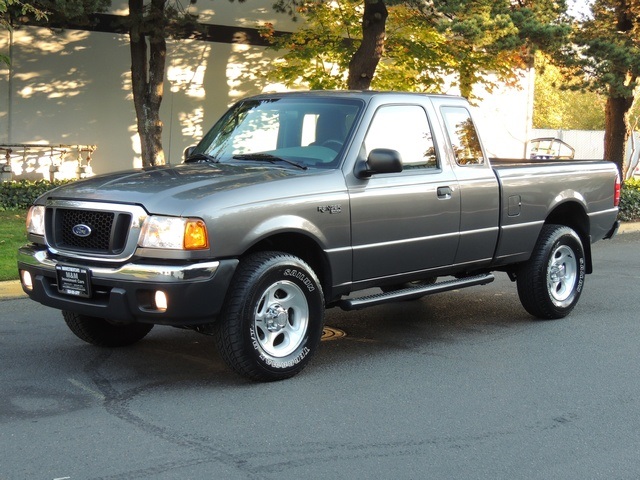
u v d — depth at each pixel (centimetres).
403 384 593
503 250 753
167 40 1847
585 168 843
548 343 726
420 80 1808
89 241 564
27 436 474
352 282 634
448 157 705
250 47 1948
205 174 600
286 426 499
